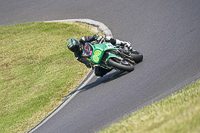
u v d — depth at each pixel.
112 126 18.44
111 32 46.31
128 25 46.28
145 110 19.00
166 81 24.58
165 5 48.19
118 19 49.97
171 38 35.56
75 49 27.11
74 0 65.81
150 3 51.44
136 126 16.17
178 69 26.08
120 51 29.34
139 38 39.94
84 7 60.16
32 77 40.88
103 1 59.84
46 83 37.62
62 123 24.86
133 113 19.81
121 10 53.00
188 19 39.75
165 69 27.22
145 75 27.56
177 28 38.06
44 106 31.48
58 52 46.31
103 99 26.08
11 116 31.89
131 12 50.69
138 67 30.30
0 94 38.47
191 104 16.14
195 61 26.34
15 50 50.75
